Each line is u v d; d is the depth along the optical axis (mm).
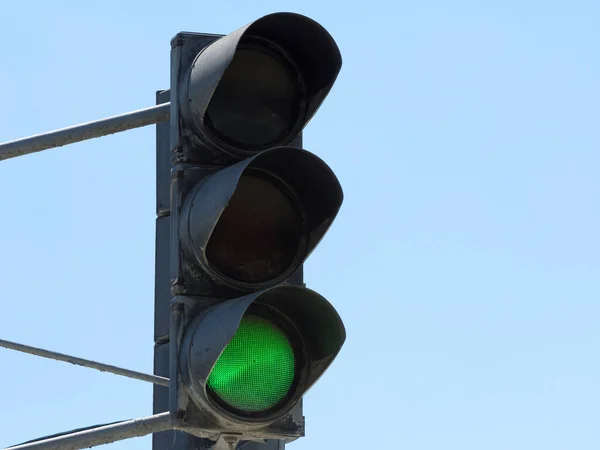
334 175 8289
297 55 8672
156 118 8797
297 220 8430
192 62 8492
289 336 8148
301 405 8125
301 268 8383
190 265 8195
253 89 8547
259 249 8312
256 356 8062
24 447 8227
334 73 8562
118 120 8805
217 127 8422
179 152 8375
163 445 9703
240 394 7969
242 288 8211
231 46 7992
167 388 9945
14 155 8789
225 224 8297
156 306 9898
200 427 7914
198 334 7855
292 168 8344
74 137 8805
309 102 8625
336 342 8023
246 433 7988
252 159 7906
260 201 8383
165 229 9906
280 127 8555
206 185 8172
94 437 8117
